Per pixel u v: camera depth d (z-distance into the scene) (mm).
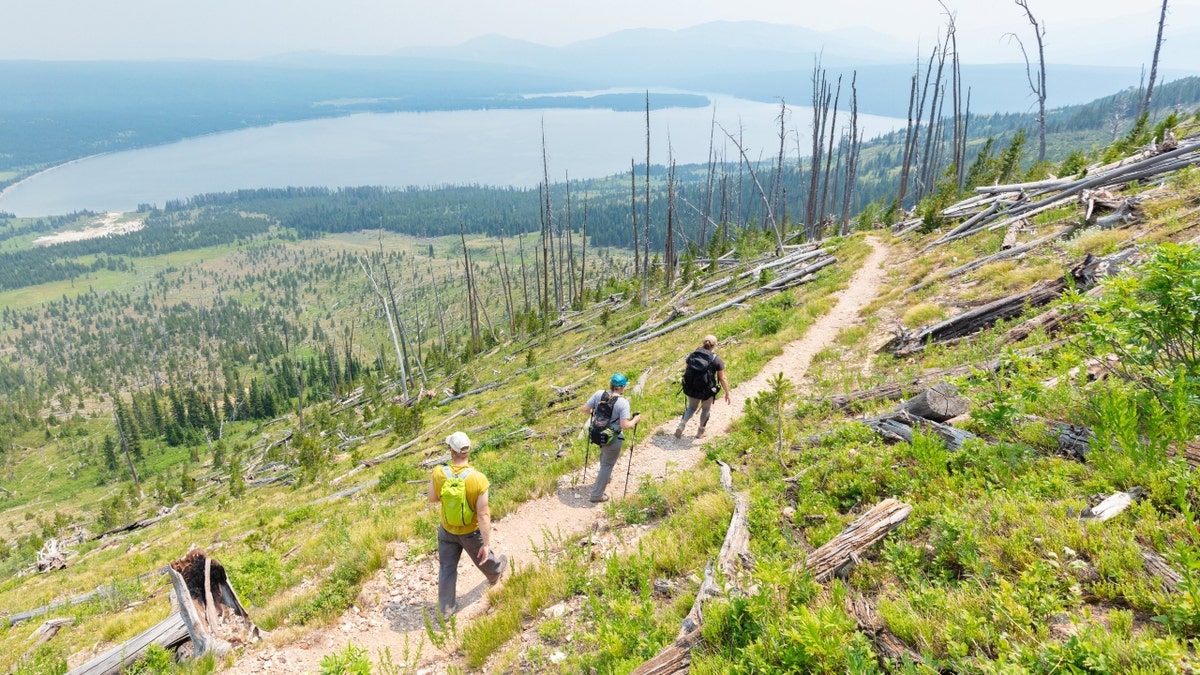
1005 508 5086
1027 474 5688
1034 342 9523
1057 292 11203
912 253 23547
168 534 25469
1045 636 3654
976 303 13859
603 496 9648
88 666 7586
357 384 104000
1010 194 24469
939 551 4949
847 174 58625
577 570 7355
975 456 6285
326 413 69250
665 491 9031
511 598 7273
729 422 11703
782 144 62000
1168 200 14555
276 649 7340
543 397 23812
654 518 8602
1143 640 3348
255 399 157750
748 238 59188
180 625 8047
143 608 12234
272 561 11141
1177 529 4223
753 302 26438
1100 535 4398
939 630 3967
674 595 6242
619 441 9367
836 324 17031
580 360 33719
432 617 7555
